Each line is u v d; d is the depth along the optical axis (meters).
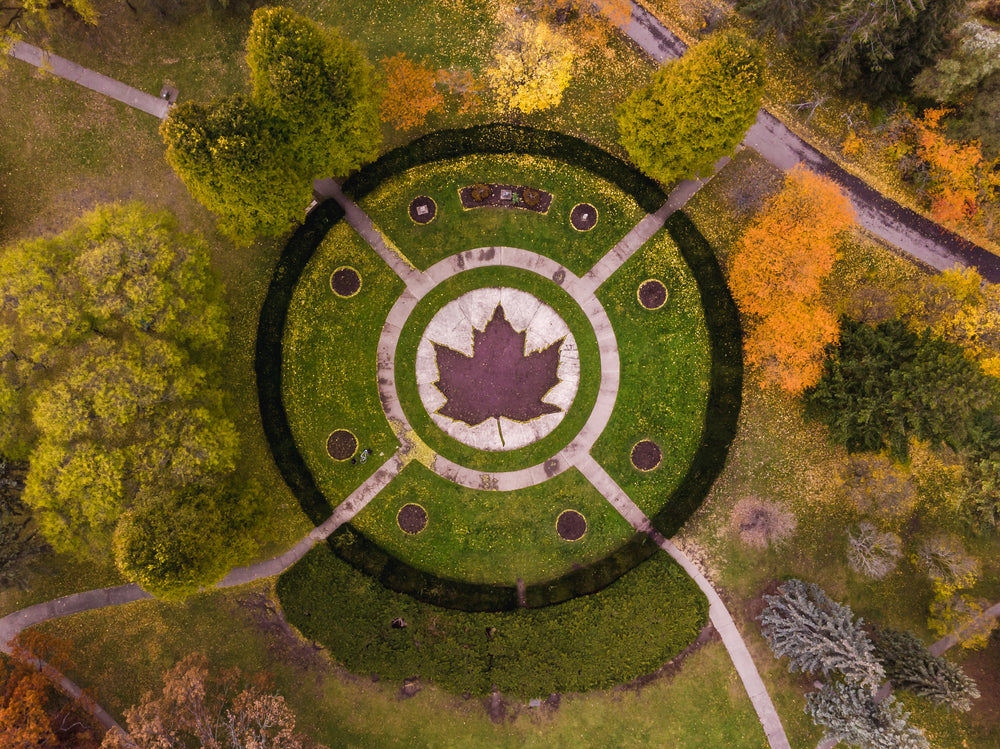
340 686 37.81
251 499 34.00
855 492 38.94
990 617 37.09
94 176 39.75
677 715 37.84
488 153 39.66
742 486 38.91
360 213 39.50
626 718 37.81
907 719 34.09
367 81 33.47
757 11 37.84
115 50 39.75
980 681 38.00
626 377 39.62
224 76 39.91
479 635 37.62
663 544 38.84
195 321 32.81
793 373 36.19
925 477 39.09
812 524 38.94
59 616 38.16
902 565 38.75
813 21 37.72
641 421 39.38
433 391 39.56
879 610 38.50
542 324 39.88
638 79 40.25
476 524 38.91
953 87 34.44
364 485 39.03
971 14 38.41
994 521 34.69
